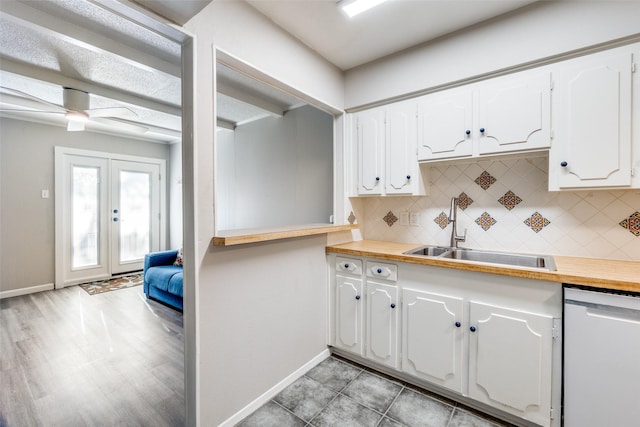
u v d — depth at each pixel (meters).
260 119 3.55
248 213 3.73
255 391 1.73
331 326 2.29
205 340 1.45
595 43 1.50
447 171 2.26
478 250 2.07
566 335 1.34
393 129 2.21
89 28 1.81
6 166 3.79
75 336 2.67
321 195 2.93
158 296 3.57
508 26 1.73
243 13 1.62
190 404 1.44
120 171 4.88
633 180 1.44
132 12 1.17
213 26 1.46
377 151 2.29
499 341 1.54
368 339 2.06
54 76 2.49
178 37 1.36
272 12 1.73
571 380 1.33
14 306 3.45
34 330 2.79
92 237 4.57
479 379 1.61
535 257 1.82
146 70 2.26
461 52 1.89
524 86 1.69
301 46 2.02
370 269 2.05
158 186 5.39
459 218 2.21
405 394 1.85
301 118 3.12
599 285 1.26
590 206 1.75
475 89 1.85
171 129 4.31
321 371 2.12
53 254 4.15
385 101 2.26
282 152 3.31
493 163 2.07
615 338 1.24
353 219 2.55
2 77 2.48
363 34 1.95
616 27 1.45
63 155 4.23
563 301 1.37
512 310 1.50
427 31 1.92
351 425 1.59
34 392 1.87
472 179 2.15
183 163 1.42
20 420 1.63
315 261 2.20
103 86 2.77
